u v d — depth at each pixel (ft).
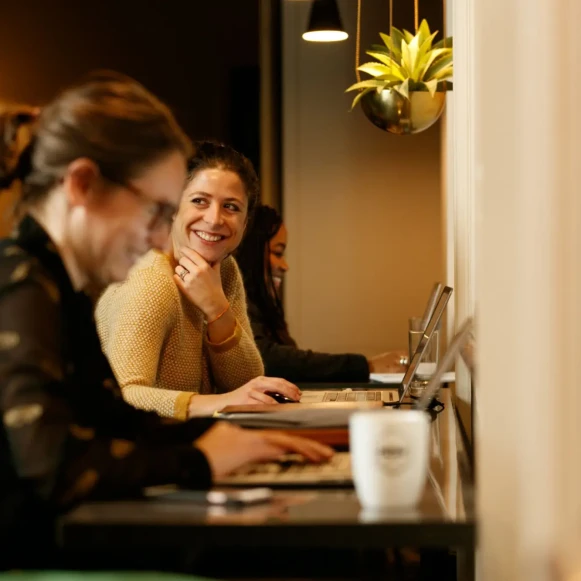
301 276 20.81
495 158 4.06
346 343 20.75
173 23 19.54
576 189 3.94
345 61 20.61
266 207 13.92
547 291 3.98
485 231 4.06
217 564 6.50
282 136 20.80
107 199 5.00
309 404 7.28
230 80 20.12
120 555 5.27
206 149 9.47
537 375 4.00
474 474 4.91
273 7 20.77
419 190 20.62
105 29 19.08
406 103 11.01
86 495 4.25
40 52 18.60
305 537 3.75
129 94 5.08
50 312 4.64
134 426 5.75
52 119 5.02
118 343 8.29
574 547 3.95
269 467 4.87
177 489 4.43
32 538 4.51
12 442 4.36
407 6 20.07
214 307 9.12
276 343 13.25
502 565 3.99
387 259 20.71
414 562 7.89
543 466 3.99
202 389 9.44
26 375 4.43
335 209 20.74
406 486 4.00
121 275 5.16
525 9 4.00
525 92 4.00
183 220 9.29
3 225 5.07
